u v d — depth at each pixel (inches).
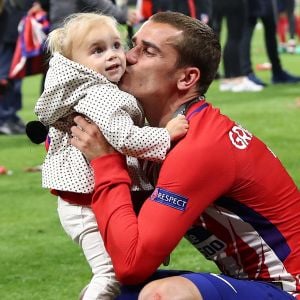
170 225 142.8
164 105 152.8
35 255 241.6
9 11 405.7
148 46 151.3
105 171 146.6
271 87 560.7
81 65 151.0
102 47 153.5
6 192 308.7
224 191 145.9
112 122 146.5
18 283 221.5
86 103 148.8
